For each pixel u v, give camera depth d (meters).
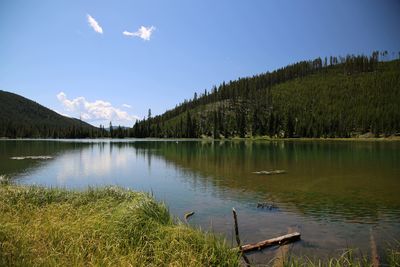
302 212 18.92
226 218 17.53
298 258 11.65
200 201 21.94
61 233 9.93
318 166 43.00
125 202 13.09
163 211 12.66
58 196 15.31
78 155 65.12
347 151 70.69
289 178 32.50
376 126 152.38
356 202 21.66
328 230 15.36
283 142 125.00
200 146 100.44
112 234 10.04
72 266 7.98
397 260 10.28
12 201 13.85
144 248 9.51
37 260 7.98
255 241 13.76
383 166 42.50
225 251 9.80
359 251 12.53
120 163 49.19
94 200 14.88
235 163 47.81
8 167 43.38
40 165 46.03
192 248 9.60
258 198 22.97
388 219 17.39
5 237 9.27
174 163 48.66
